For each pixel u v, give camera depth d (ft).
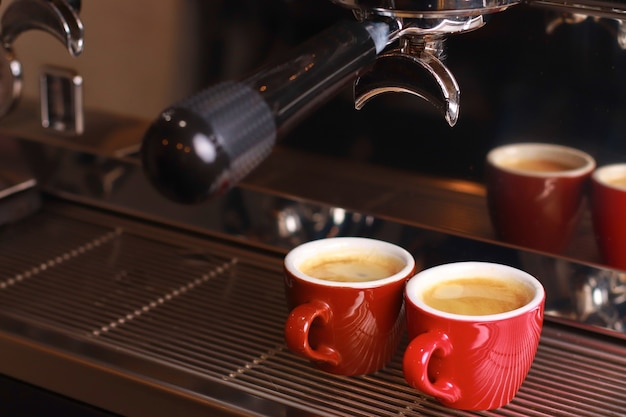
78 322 2.39
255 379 2.14
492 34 2.37
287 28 2.63
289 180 2.77
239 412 1.99
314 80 1.73
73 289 2.58
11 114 3.16
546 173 2.38
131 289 2.58
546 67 2.33
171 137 1.54
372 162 2.64
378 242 2.32
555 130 2.37
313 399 2.07
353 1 1.88
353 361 2.15
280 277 2.67
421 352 1.95
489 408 2.05
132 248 2.83
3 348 2.30
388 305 2.13
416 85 2.00
